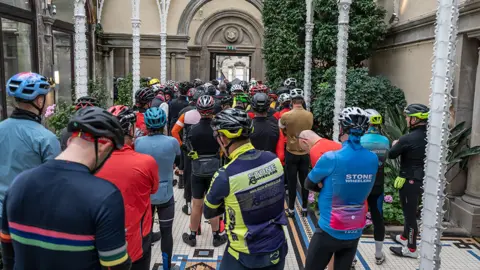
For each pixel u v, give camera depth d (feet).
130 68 75.31
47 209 5.43
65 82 37.22
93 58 47.62
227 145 8.97
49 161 5.73
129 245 9.48
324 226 10.66
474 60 19.94
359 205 10.60
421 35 26.91
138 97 17.54
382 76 32.71
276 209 8.85
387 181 20.51
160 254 15.90
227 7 75.00
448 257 16.20
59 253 5.46
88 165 5.74
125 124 10.33
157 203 12.88
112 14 52.95
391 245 17.04
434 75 10.94
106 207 5.46
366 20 32.94
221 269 9.00
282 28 41.45
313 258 10.98
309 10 34.63
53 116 20.51
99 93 35.50
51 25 32.01
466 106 20.30
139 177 9.45
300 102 18.89
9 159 9.95
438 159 10.90
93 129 5.59
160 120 12.88
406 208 15.47
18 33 26.94
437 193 10.96
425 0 26.53
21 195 5.55
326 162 10.33
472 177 19.17
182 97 27.94
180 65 56.80
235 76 113.29
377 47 36.50
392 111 23.36
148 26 54.54
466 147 19.72
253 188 8.55
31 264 5.61
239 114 8.88
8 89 9.89
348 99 29.78
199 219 16.56
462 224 19.02
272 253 8.63
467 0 19.25
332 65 39.22
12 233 5.65
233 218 8.64
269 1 46.85
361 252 16.35
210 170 15.78
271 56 42.93
